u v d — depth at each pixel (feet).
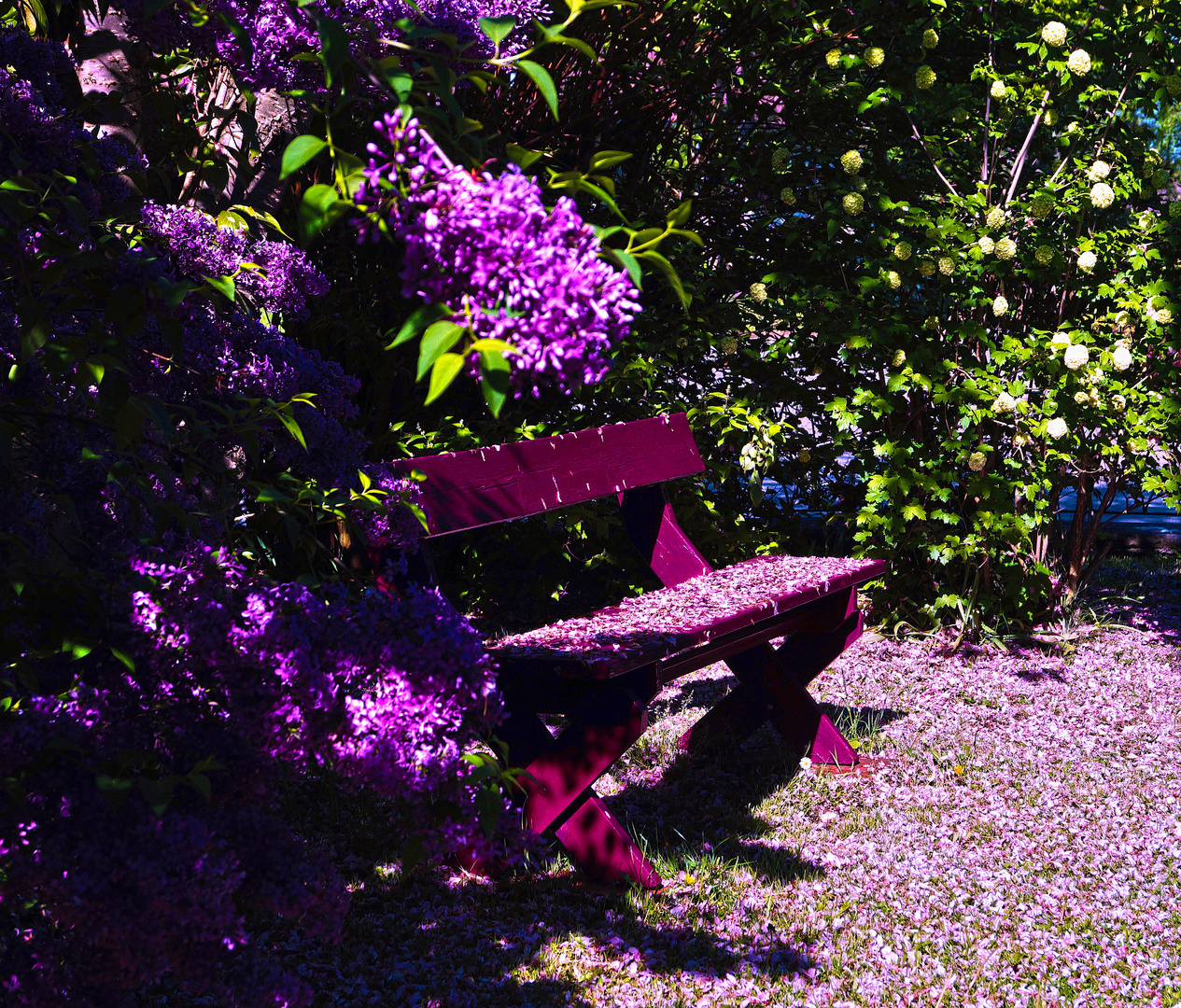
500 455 11.09
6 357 5.40
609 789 12.38
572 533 18.84
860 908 9.56
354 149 11.58
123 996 4.86
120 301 4.64
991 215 16.84
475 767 4.83
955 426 18.53
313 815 10.80
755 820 11.51
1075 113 18.61
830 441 19.43
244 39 4.45
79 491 5.63
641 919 9.15
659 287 18.90
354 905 9.15
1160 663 17.71
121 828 4.47
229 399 6.31
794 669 13.69
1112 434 17.79
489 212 3.13
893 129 19.42
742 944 8.82
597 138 18.39
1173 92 16.55
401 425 16.40
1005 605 19.31
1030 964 8.71
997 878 10.28
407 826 5.12
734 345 17.83
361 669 4.97
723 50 18.03
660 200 19.21
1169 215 17.95
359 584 5.81
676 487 17.94
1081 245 17.21
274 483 6.26
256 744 4.93
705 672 17.81
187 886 4.29
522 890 9.62
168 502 5.25
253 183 11.26
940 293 18.13
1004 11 18.72
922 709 15.48
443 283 3.23
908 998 8.06
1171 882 10.27
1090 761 13.56
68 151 5.53
